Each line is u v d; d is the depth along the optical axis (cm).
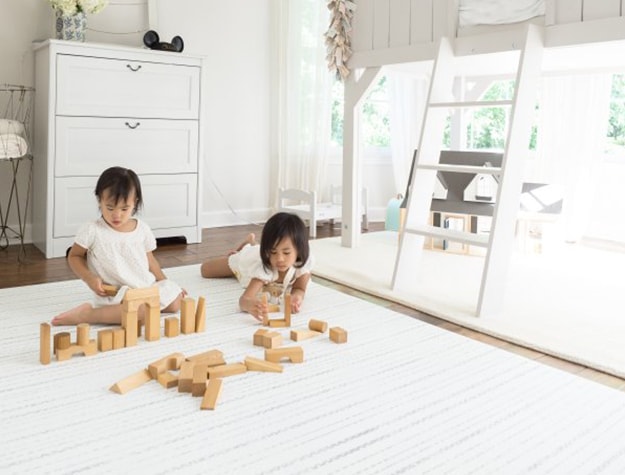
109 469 113
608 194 391
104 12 365
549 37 235
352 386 154
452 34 270
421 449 124
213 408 139
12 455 117
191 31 402
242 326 200
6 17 333
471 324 210
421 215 268
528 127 232
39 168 325
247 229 417
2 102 336
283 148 443
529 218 343
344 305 230
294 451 121
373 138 497
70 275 271
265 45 436
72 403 141
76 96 310
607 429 134
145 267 212
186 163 350
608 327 209
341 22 333
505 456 122
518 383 159
